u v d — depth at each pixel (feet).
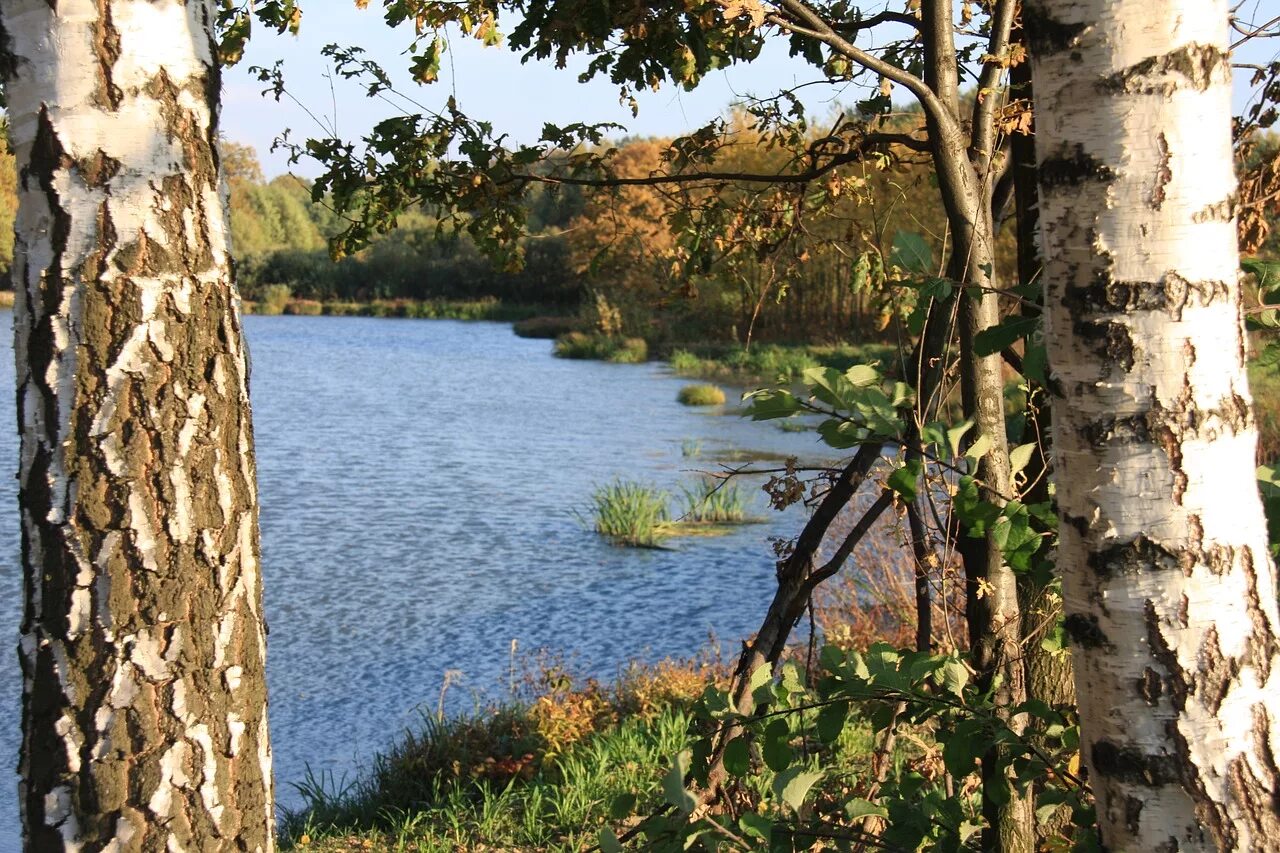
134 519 7.63
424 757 26.16
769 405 8.17
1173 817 5.54
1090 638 5.71
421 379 126.41
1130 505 5.55
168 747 7.70
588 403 104.17
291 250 324.19
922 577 10.90
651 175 15.51
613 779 24.11
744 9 10.06
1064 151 5.62
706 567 48.16
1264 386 54.70
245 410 8.18
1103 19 5.46
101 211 7.55
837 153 14.64
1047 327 5.83
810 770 8.04
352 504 61.21
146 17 7.63
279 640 38.73
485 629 39.91
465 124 14.33
